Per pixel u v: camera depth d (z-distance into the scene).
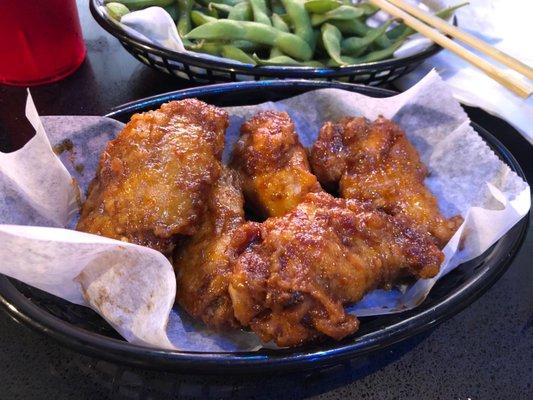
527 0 0.36
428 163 0.23
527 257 0.22
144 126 0.20
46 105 0.30
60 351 0.18
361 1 0.35
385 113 0.24
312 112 0.25
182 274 0.19
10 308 0.16
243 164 0.22
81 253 0.16
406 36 0.32
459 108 0.23
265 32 0.30
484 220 0.19
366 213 0.19
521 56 0.33
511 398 0.18
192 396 0.18
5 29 0.28
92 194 0.20
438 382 0.18
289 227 0.17
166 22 0.28
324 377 0.18
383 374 0.18
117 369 0.18
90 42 0.35
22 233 0.15
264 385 0.18
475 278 0.18
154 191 0.19
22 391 0.18
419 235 0.19
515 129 0.29
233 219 0.20
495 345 0.19
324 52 0.32
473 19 0.35
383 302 0.19
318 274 0.17
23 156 0.19
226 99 0.24
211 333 0.18
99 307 0.17
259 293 0.17
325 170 0.23
